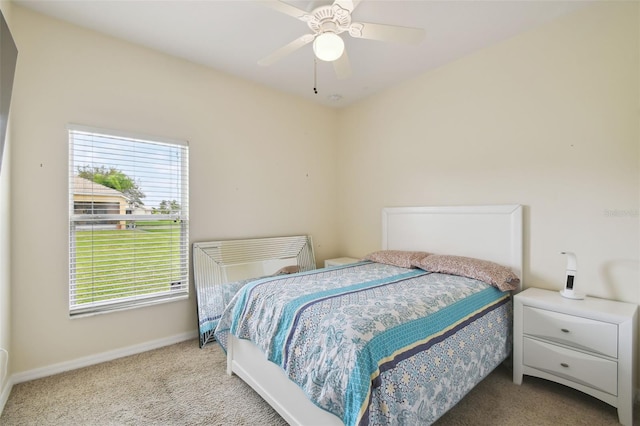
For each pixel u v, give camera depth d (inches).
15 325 79.7
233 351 84.4
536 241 92.8
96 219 92.4
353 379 46.8
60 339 86.3
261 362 71.7
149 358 95.1
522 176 95.6
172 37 95.3
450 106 113.3
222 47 101.4
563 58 87.1
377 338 51.4
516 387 80.5
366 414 44.2
